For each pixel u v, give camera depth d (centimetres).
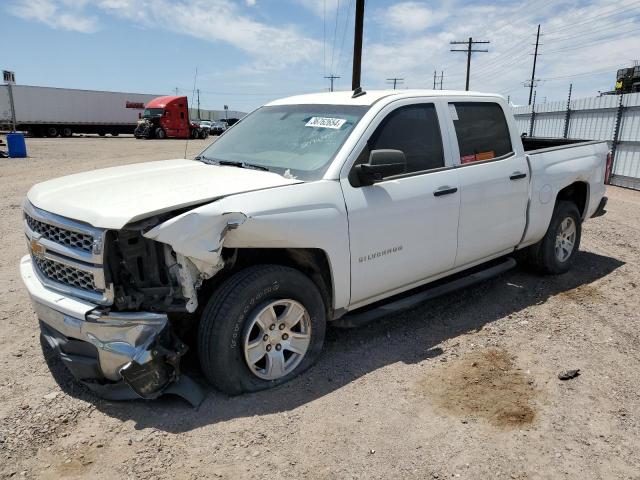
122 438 293
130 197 310
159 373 300
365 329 440
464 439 295
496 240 479
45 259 322
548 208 529
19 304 483
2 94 3984
